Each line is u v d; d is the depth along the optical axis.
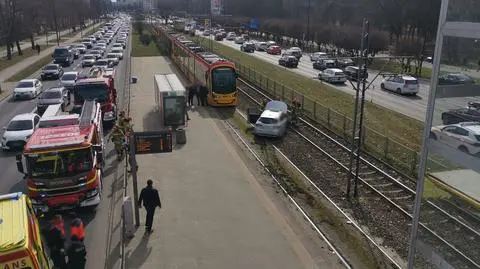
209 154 22.62
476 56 7.78
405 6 63.16
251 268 12.82
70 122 18.42
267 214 16.17
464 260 8.31
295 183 19.48
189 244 14.04
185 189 18.20
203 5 167.75
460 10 7.96
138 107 32.16
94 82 26.34
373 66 56.25
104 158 20.91
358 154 18.02
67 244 13.98
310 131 27.88
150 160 21.50
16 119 24.09
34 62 58.59
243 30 108.25
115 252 13.62
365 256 13.79
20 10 67.12
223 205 16.81
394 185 19.39
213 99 33.12
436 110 8.63
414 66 56.44
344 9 82.88
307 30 78.62
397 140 25.33
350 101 35.91
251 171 20.61
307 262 13.20
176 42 56.16
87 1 153.88
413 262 9.46
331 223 15.86
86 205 15.70
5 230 9.30
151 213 14.46
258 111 30.27
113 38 94.12
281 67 55.59
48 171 15.17
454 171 8.43
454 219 8.50
